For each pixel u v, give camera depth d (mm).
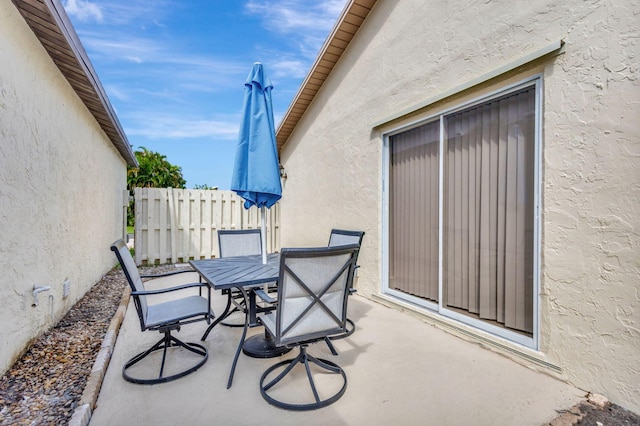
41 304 3430
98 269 6109
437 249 3863
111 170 7340
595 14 2383
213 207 8508
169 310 3053
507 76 2998
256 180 3508
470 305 3451
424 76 3953
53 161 3758
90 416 2217
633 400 2184
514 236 3029
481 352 3141
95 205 5820
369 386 2572
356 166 5301
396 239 4559
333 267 2439
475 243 3393
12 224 2816
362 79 5129
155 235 7949
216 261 3963
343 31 5215
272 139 3678
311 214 6977
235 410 2299
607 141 2322
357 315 4223
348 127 5508
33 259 3225
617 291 2273
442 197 3768
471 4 3346
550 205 2662
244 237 5062
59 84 3939
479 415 2207
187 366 2930
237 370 2863
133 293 2590
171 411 2287
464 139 3520
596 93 2379
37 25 3070
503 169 3129
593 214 2400
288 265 2248
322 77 6188
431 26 3844
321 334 2508
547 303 2693
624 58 2234
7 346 2736
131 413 2258
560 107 2594
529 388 2512
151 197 7883
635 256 2191
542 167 2738
